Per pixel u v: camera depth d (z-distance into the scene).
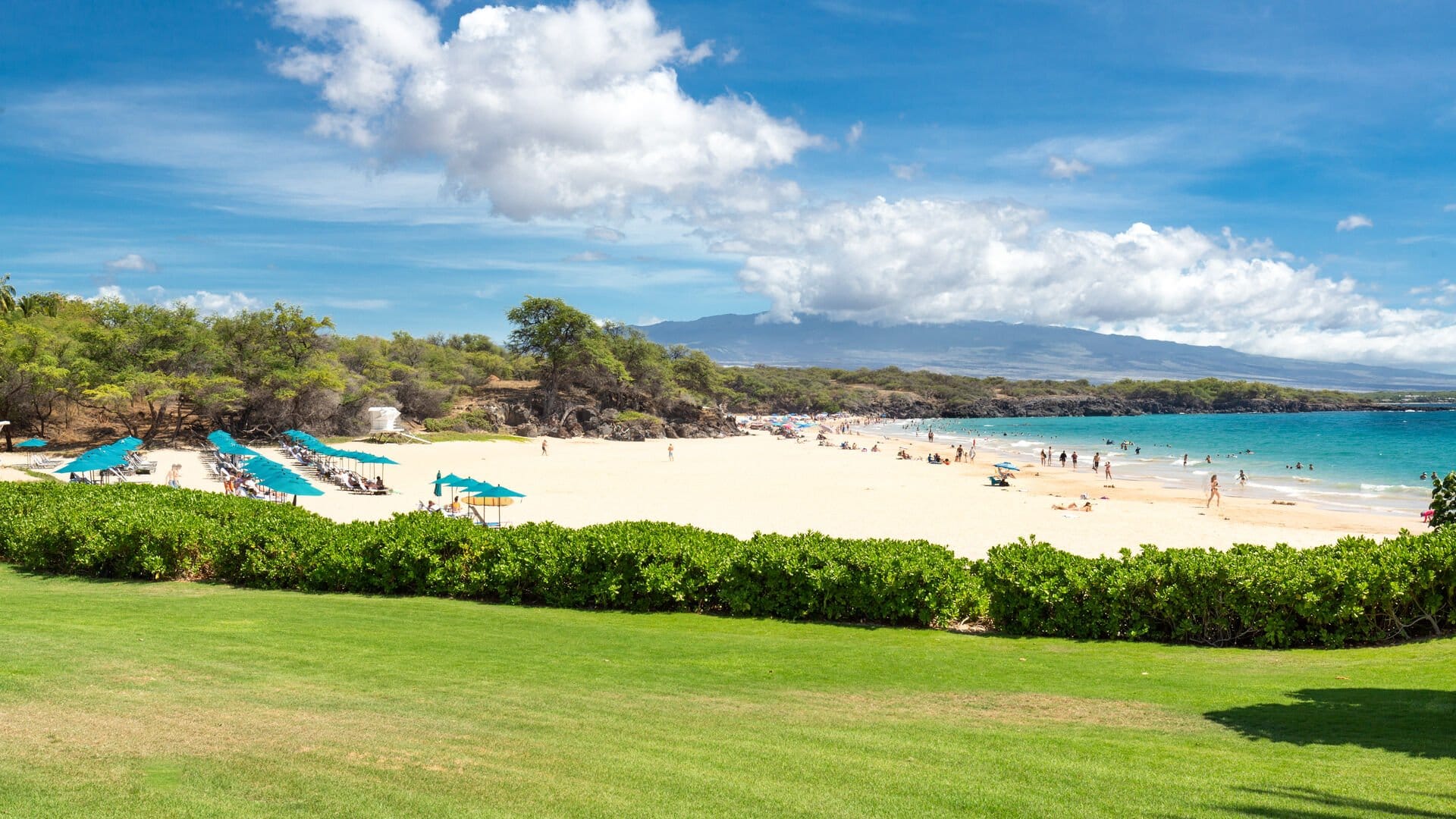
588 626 13.52
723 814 5.95
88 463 40.03
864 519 36.91
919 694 9.77
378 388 86.38
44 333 64.38
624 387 121.25
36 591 15.21
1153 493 51.44
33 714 7.58
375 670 10.12
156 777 6.25
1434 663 10.42
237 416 76.62
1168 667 11.05
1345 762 7.16
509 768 6.78
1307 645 12.20
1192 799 6.29
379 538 16.31
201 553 16.77
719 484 53.44
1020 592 13.38
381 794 6.12
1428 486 54.84
